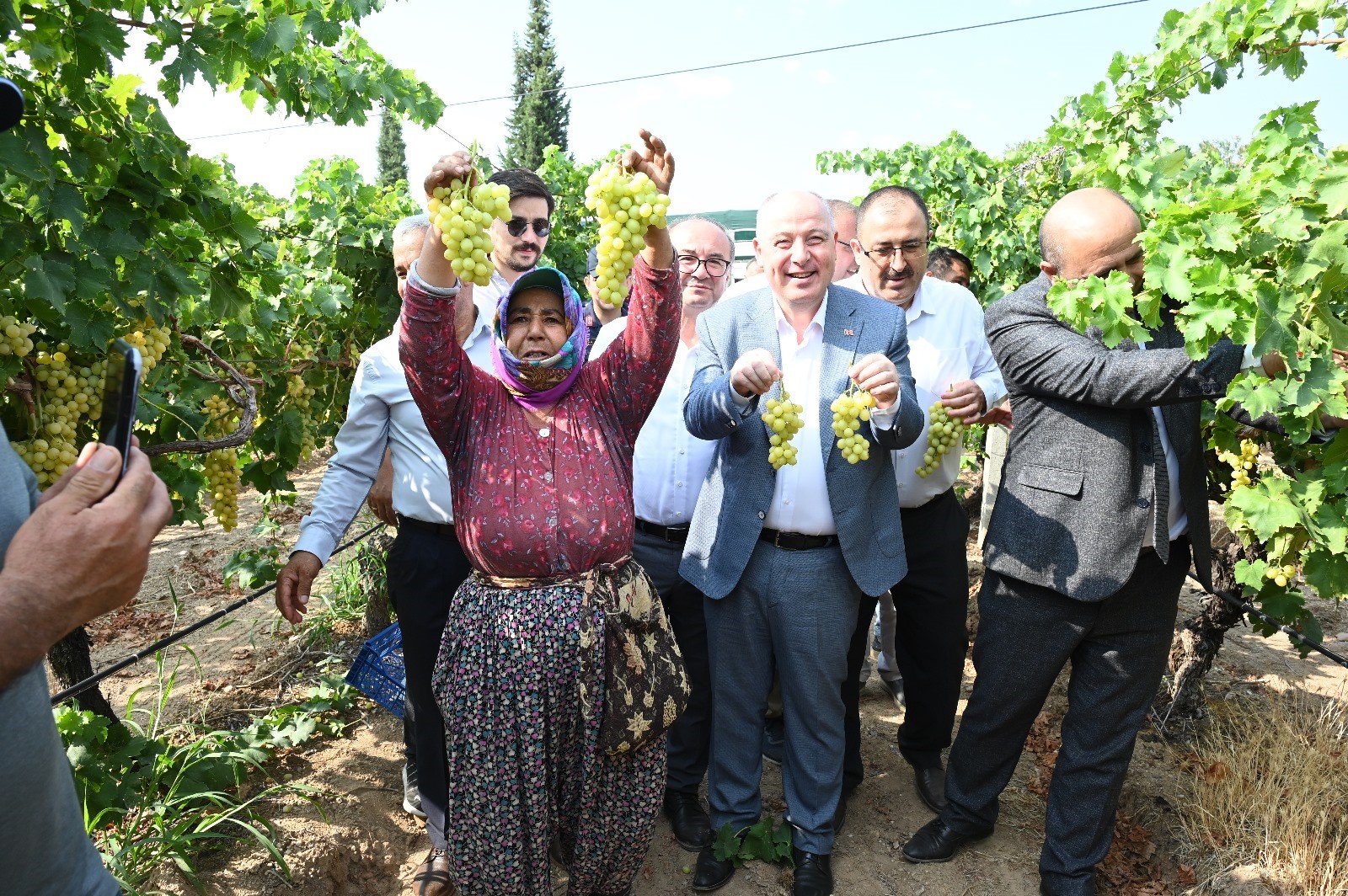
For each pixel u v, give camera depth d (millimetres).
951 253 4602
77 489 1129
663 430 3230
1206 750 3619
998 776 3049
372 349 2920
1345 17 2920
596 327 3963
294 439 4199
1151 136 4613
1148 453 2596
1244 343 2002
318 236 4906
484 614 2223
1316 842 2926
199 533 7062
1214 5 3549
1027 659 2814
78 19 2307
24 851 1197
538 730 2186
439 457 2830
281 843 3066
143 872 2758
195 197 2750
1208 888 2971
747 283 3695
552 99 49719
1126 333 2174
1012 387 2816
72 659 3268
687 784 3322
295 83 3189
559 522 2217
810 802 2959
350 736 3889
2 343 2350
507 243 3168
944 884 3037
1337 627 5062
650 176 2145
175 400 3355
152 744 3186
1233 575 3705
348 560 5367
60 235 2582
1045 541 2697
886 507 2961
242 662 4680
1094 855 2850
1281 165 2244
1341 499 2686
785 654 2898
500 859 2215
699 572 2977
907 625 3410
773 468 2877
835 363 2873
